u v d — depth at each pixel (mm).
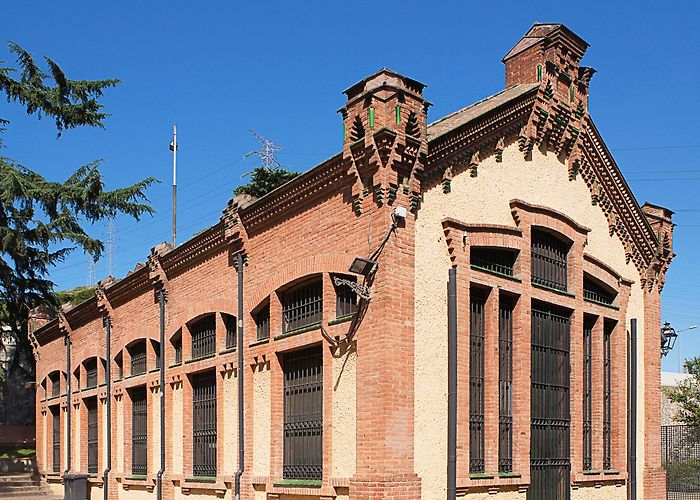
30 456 34812
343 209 14078
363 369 13023
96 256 32125
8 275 30703
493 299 14750
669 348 20344
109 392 24422
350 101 13609
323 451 13797
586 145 17828
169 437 20219
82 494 24797
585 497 16578
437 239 13859
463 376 13797
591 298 18094
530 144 16250
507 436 14906
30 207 30984
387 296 12758
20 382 40188
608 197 18656
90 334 26906
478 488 13844
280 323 15828
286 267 15562
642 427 18984
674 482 29062
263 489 15719
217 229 18094
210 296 18703
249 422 16375
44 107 32500
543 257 16484
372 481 12312
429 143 13586
